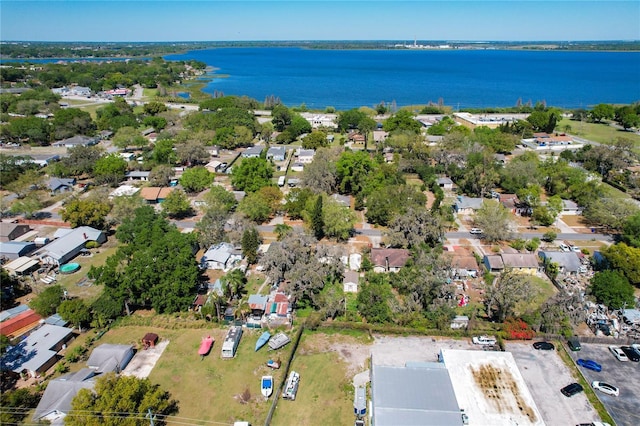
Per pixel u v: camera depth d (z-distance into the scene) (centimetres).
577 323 6012
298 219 9794
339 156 12800
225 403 4919
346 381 5231
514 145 14888
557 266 7531
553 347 5734
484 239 8888
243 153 14538
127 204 9088
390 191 9750
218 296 6406
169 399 4941
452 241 8812
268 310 6431
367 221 9756
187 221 9681
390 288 7031
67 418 4091
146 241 7250
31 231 9125
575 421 4653
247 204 9275
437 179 12056
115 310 6212
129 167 12838
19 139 16138
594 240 8919
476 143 13450
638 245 7994
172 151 13562
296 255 7025
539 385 5134
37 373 5259
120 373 5288
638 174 11988
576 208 10300
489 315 6444
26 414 4672
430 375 4850
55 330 5831
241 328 6091
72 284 7231
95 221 8931
